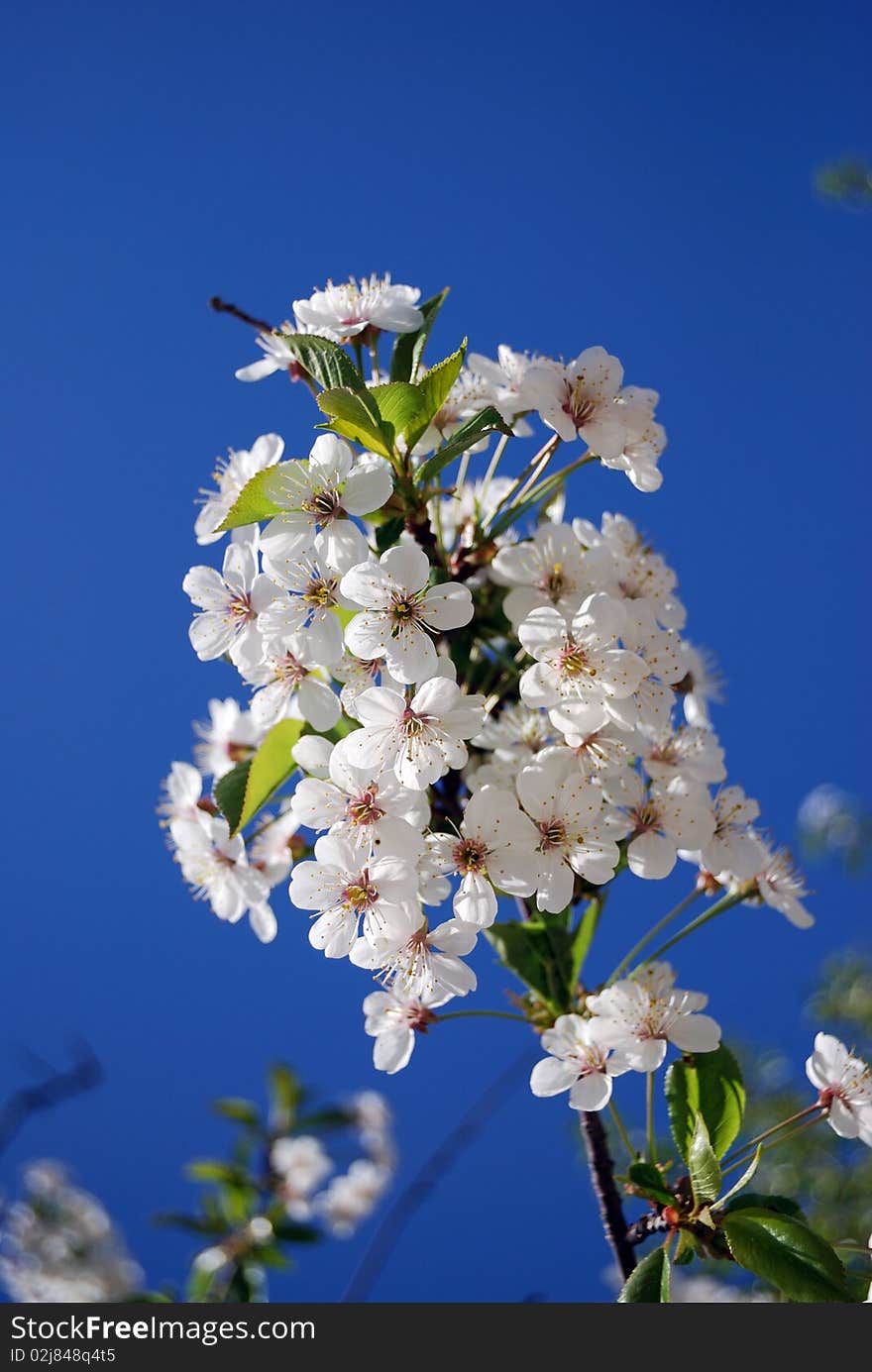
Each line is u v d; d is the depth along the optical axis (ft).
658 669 2.31
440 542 2.35
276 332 2.35
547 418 2.29
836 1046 2.33
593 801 2.25
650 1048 2.29
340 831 2.25
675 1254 2.25
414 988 2.32
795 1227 2.22
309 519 2.29
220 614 2.34
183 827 2.43
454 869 2.25
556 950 2.37
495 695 2.30
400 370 2.38
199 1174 3.36
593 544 2.39
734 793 2.38
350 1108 3.81
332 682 2.36
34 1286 3.54
